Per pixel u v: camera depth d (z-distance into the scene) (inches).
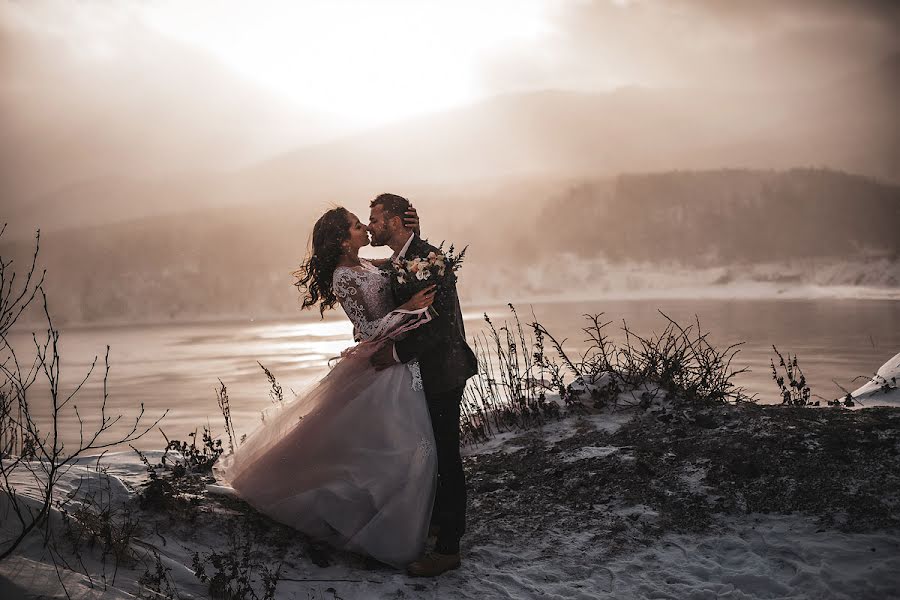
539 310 3405.5
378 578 134.3
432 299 136.6
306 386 149.5
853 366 1128.2
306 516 139.3
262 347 2309.3
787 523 145.4
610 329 1929.1
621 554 142.1
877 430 168.6
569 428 205.0
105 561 116.1
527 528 155.0
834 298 3777.1
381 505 136.0
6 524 114.7
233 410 961.5
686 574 133.5
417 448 137.2
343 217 146.9
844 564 129.3
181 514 141.6
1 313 117.0
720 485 159.8
